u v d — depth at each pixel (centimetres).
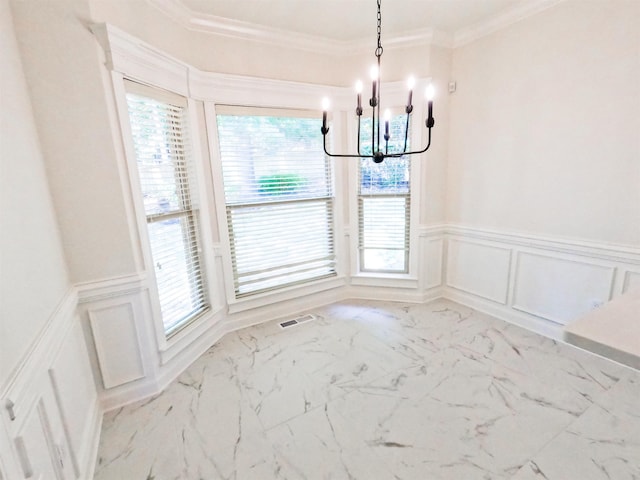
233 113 268
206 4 228
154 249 218
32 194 145
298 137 304
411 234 330
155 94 211
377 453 162
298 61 291
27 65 156
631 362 66
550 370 222
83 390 172
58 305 154
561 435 167
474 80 291
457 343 261
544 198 256
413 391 206
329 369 233
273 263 313
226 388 216
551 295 261
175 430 181
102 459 163
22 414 103
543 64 243
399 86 301
